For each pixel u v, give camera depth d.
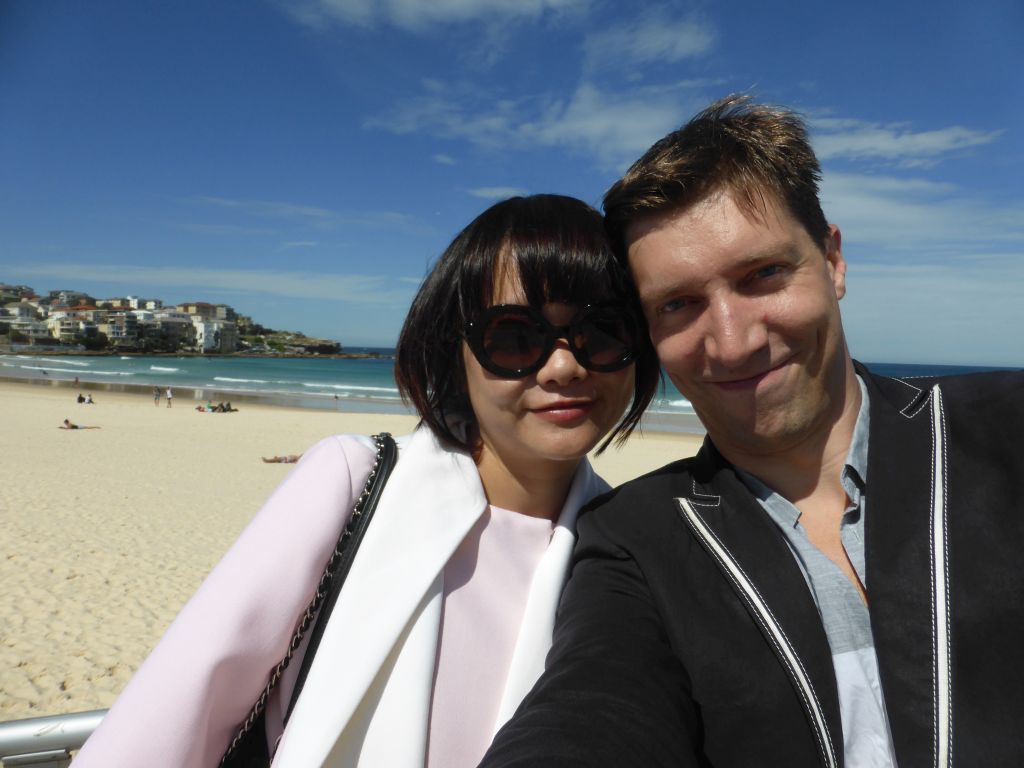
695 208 0.48
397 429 11.05
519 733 0.35
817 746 0.42
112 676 1.95
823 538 0.49
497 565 0.53
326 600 0.47
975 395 0.48
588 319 0.51
